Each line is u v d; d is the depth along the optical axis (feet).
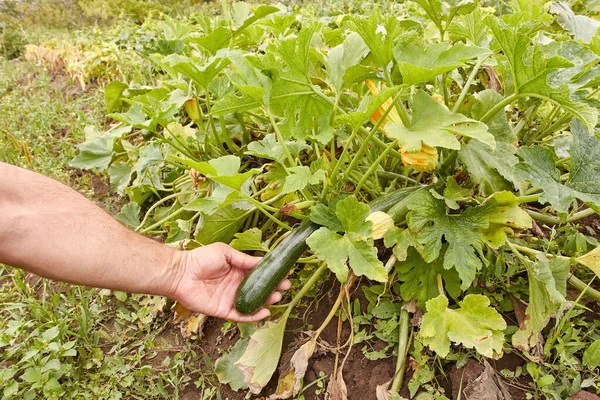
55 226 4.36
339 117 4.82
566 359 4.75
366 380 5.25
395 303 5.62
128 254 4.72
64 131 12.25
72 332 6.48
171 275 5.04
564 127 6.86
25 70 20.04
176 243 6.40
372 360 5.40
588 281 5.62
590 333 5.12
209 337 6.33
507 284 5.42
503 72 5.40
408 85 4.71
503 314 5.51
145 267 4.80
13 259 4.19
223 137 7.64
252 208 6.51
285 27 8.63
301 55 5.30
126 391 5.84
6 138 11.62
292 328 5.98
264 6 7.66
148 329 6.59
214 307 5.35
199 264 5.24
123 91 10.35
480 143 5.35
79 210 4.66
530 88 4.64
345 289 5.45
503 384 4.78
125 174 8.15
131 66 14.10
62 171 10.30
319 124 5.62
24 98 14.71
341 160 5.38
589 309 5.08
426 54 4.84
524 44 4.38
